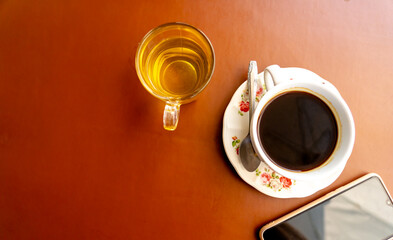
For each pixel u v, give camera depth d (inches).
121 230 12.6
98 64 13.3
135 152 12.9
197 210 12.7
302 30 13.5
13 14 13.4
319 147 11.9
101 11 13.5
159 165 12.8
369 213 12.8
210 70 11.7
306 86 11.8
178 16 13.5
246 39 13.4
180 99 11.6
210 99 13.2
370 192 12.8
